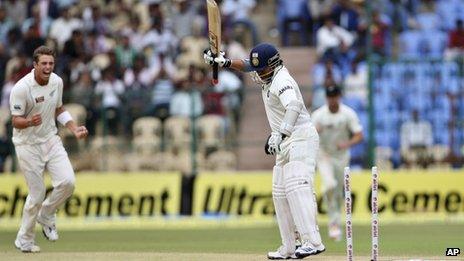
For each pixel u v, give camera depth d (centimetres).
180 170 6675
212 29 3528
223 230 5981
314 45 7850
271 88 3438
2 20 8019
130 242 5122
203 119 6700
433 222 6306
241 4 7981
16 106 3841
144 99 6781
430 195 6381
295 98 3369
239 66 3588
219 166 6688
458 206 6378
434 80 6581
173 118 6800
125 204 6462
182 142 6706
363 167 6606
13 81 7281
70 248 4691
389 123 6562
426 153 6538
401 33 7750
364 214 6334
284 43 7875
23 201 6388
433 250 4391
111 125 6725
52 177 3934
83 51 7569
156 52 7575
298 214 3444
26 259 3609
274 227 6141
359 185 6369
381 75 6588
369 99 6531
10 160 6656
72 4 7981
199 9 7862
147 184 6488
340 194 5175
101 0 8112
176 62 7569
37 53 3825
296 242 3638
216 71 3575
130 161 6688
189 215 6425
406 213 6356
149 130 6725
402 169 6512
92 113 6706
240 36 7812
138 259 3584
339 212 5159
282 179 3525
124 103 6769
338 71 7375
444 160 6519
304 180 3447
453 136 6544
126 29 7825
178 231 5969
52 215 4009
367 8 7162
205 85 7131
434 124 6556
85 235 5697
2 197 6406
